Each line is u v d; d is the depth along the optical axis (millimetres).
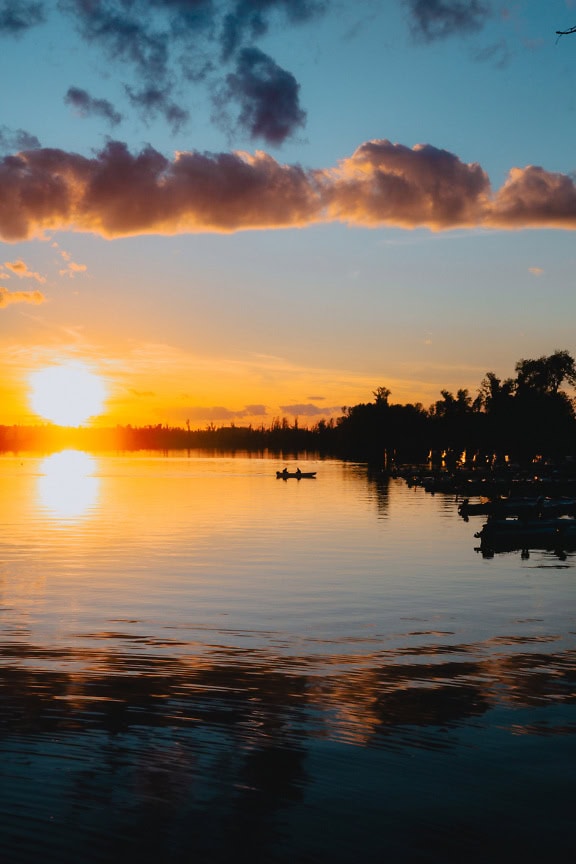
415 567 42094
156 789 13906
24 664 22109
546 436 161250
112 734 16484
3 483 145750
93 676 20922
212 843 12211
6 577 38281
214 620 28469
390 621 28406
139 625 27594
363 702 18891
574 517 75062
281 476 165500
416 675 21328
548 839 12516
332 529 63219
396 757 15500
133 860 11688
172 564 42844
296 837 12445
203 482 150875
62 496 107938
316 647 24500
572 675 21375
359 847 12219
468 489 114812
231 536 57750
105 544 52500
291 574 39344
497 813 13305
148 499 101375
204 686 20094
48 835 12266
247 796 13727
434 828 12797
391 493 115812
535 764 15219
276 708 18391
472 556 47031
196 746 15898
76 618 28750
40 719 17344
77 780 14164
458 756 15570
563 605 31453
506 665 22422
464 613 29859
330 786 14180
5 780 14070
